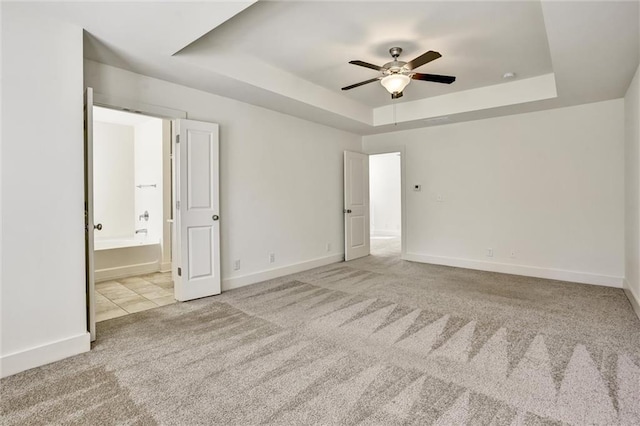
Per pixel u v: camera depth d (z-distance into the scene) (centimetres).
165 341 254
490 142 484
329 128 543
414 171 561
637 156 306
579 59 275
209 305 338
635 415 164
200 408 173
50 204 225
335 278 448
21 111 212
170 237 513
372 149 611
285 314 311
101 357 229
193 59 297
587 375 201
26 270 215
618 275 395
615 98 388
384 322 289
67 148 231
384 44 308
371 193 1012
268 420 163
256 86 351
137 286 419
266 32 288
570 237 426
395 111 511
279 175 458
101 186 574
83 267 239
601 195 404
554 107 423
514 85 406
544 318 295
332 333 267
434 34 288
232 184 401
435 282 425
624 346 239
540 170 445
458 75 385
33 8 211
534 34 287
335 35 292
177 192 347
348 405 175
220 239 388
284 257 468
